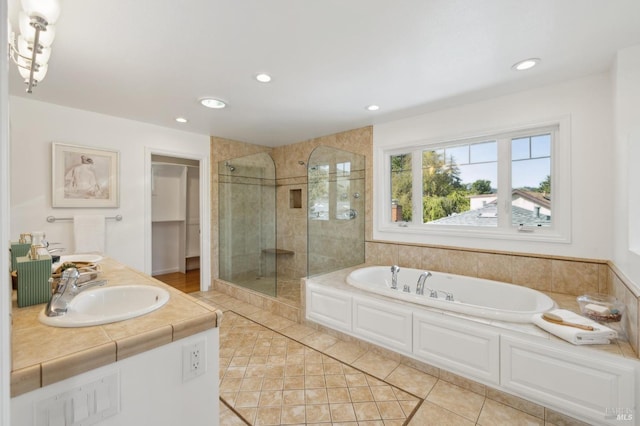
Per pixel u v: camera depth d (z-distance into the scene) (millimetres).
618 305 1808
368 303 2473
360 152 3729
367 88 2506
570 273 2354
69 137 2965
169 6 1476
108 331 951
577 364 1591
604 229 2219
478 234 2828
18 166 2701
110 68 2131
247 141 4535
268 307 3402
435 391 1954
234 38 1771
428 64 2098
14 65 2053
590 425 1575
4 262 527
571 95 2334
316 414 1738
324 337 2734
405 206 3449
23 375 717
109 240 3246
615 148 1996
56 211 2910
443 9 1513
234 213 4305
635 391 1462
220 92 2584
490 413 1750
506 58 2008
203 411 1085
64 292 1195
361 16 1567
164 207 5184
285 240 4797
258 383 2037
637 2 1448
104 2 1438
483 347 1899
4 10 514
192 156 3979
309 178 3168
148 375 947
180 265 5336
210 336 1110
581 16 1560
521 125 2566
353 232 3559
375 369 2211
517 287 2471
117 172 3270
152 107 2967
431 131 3117
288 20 1603
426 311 2156
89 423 827
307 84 2426
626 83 1863
